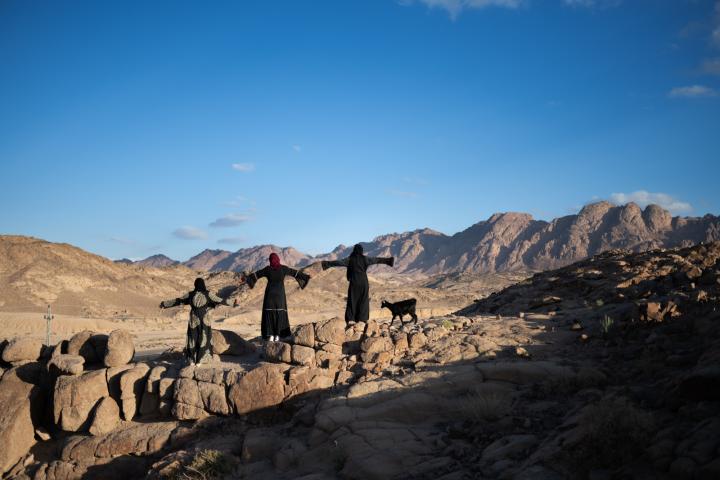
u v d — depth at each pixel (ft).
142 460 39.86
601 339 40.50
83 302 278.05
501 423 29.22
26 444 44.83
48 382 47.65
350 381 39.11
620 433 23.03
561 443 24.26
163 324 202.90
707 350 30.22
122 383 43.75
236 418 39.58
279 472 30.91
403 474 26.16
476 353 39.58
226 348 46.88
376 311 121.19
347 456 28.63
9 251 306.76
